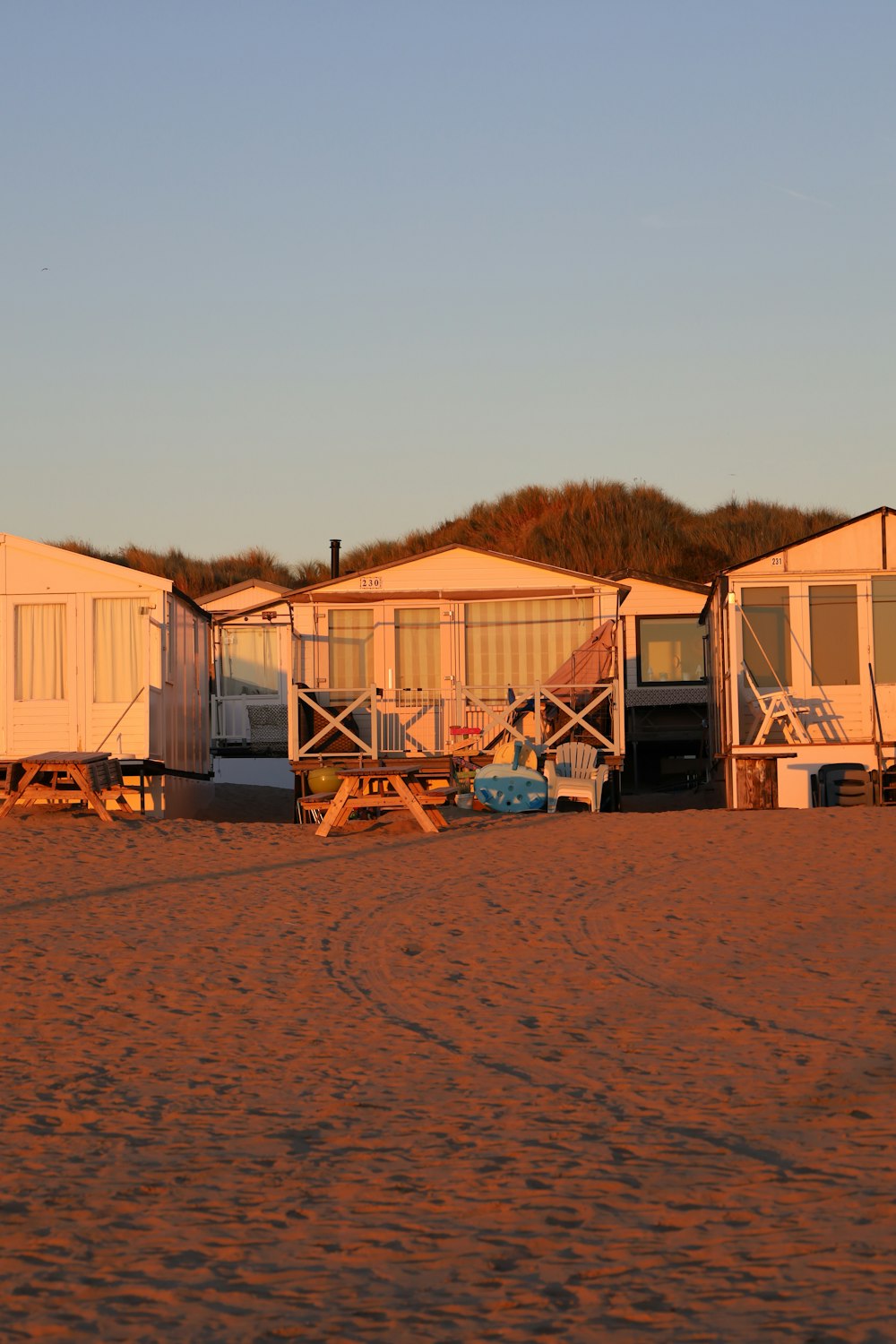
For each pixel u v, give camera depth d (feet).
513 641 80.18
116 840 58.65
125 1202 19.85
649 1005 31.14
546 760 73.77
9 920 42.42
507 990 33.14
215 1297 16.48
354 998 32.68
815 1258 16.90
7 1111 24.44
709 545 169.89
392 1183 20.40
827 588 77.10
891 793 74.28
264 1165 21.40
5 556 74.43
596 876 48.65
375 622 80.43
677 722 106.32
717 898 43.96
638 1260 17.15
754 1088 24.54
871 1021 28.63
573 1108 23.85
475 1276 16.89
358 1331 15.39
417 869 51.21
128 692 73.61
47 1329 15.66
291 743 77.41
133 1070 27.04
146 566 188.75
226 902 45.24
